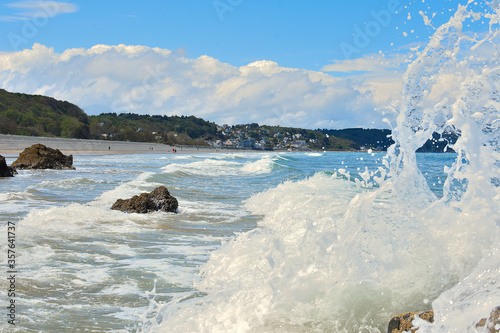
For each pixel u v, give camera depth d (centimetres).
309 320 377
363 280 408
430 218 484
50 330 398
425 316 328
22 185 1817
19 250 686
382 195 539
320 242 461
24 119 10288
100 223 935
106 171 2862
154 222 987
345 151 9875
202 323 396
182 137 14988
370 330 358
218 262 600
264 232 712
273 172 2697
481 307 302
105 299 486
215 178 2247
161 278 562
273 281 427
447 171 524
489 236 440
